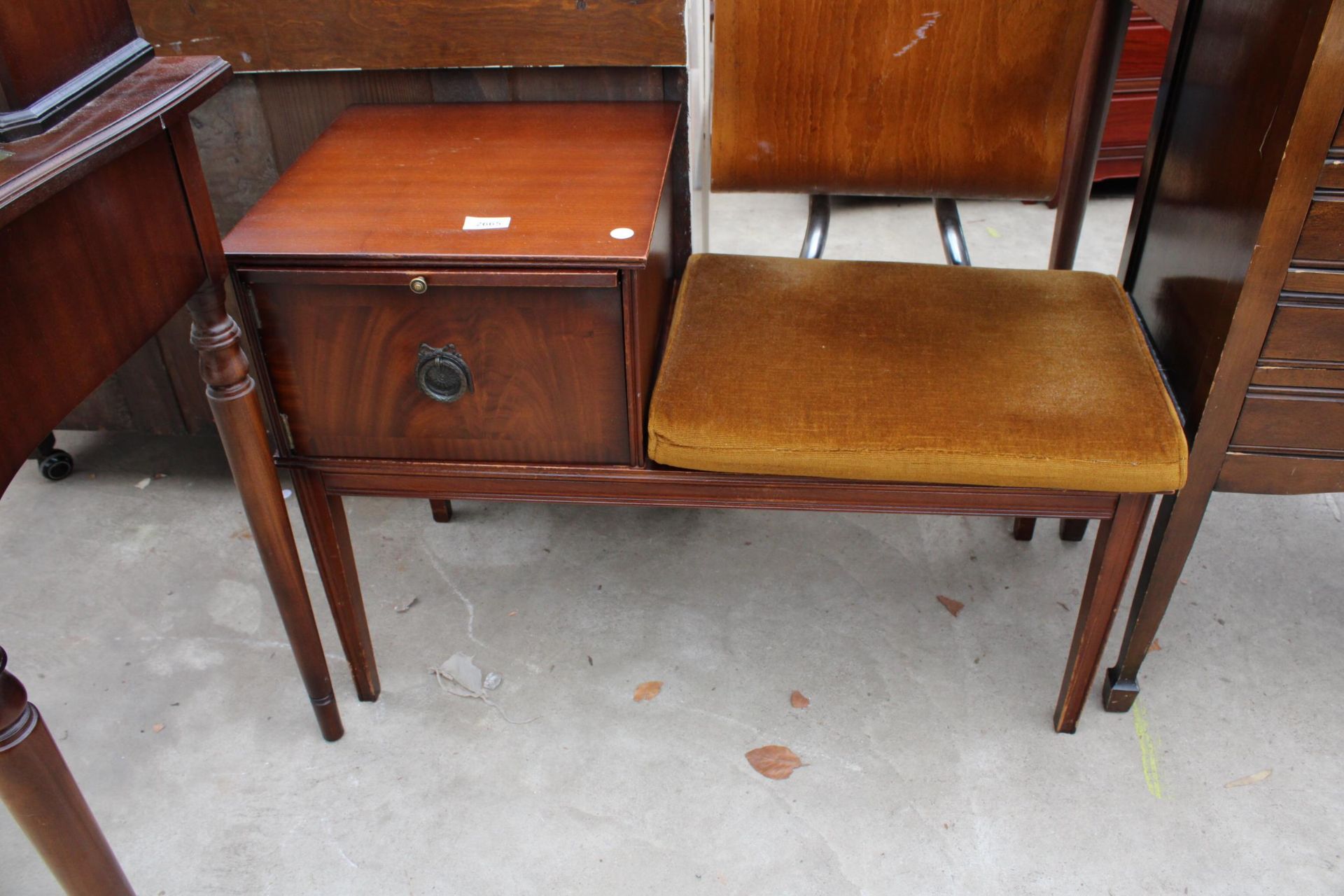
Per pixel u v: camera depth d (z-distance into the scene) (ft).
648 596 5.22
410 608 5.18
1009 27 4.34
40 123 2.47
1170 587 4.10
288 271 3.34
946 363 3.82
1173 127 4.19
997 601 5.15
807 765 4.32
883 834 4.05
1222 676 4.71
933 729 4.47
